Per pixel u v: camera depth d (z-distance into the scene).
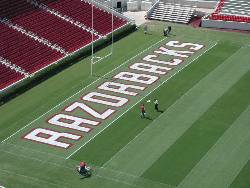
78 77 66.50
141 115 57.44
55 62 69.00
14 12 75.50
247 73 66.81
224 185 46.91
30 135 54.72
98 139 53.81
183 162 50.06
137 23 84.69
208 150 51.75
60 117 57.81
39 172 49.03
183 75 66.38
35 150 52.25
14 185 47.28
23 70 66.62
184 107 59.19
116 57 71.81
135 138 53.88
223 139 53.44
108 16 82.19
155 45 75.62
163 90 62.94
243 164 49.66
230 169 49.00
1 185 47.22
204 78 65.56
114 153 51.56
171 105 59.66
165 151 51.69
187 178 47.88
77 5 81.50
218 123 56.16
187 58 71.12
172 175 48.28
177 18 85.25
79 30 77.06
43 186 47.16
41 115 58.31
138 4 90.25
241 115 57.56
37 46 71.38
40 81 65.56
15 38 71.25
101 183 47.38
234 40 77.44
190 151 51.62
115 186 46.97
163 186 46.84
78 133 54.91
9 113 58.81
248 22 81.69
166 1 88.81
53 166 49.81
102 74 67.12
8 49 69.00
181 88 63.31
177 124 56.06
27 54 69.38
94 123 56.59
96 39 76.19
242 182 47.28
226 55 72.06
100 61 70.69
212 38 78.25
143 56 71.94
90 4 82.69
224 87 63.41
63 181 47.75
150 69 68.19
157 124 56.12
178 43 76.19
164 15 86.12
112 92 62.72
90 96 61.94
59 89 63.75
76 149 52.28
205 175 48.22
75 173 48.75
